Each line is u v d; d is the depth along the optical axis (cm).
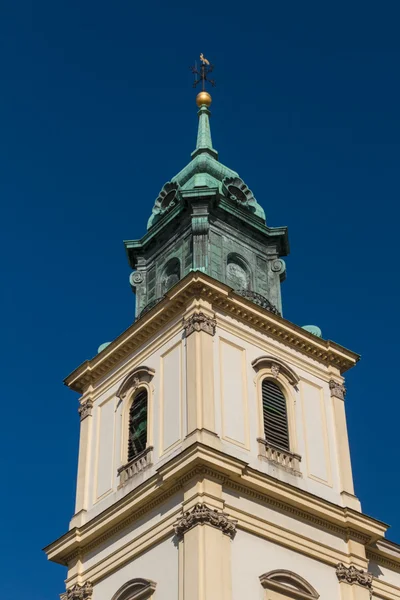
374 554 3600
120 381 3781
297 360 3772
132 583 3150
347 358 3900
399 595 3612
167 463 3148
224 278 3888
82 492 3644
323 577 3262
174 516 3103
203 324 3466
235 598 2920
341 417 3753
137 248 4250
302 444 3541
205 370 3353
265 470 3316
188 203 4028
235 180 4269
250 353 3588
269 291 4062
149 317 3684
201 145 4466
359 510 3512
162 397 3478
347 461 3631
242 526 3088
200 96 4756
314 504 3338
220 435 3262
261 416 3444
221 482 3103
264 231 4200
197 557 2892
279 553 3167
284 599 3070
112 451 3638
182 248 4016
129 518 3322
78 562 3484
